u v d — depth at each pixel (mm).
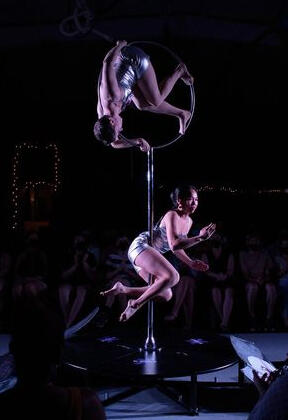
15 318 1165
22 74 7598
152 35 7027
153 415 3428
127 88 3164
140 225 8250
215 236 5820
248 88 7875
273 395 2037
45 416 1128
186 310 5617
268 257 5867
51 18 6461
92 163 8203
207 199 8352
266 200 8336
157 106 3359
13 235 7961
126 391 3643
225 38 7066
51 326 1161
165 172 8266
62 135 8031
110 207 8273
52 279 5918
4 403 1142
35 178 8094
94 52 7375
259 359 2934
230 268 5699
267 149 8156
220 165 8250
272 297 5637
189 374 3324
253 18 6668
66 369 3949
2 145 7941
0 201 8109
